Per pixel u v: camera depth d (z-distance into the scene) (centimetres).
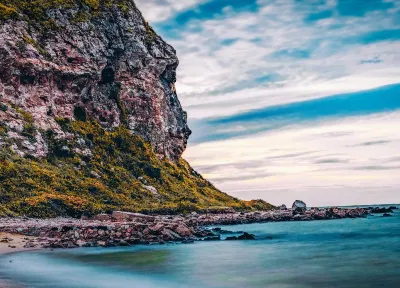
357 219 8619
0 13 8888
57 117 9450
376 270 2914
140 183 9931
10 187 6975
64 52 9956
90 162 9381
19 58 8794
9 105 8444
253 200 12612
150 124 11638
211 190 12375
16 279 2564
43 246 4034
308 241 4931
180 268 3134
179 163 12750
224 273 2953
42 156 8431
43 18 9969
